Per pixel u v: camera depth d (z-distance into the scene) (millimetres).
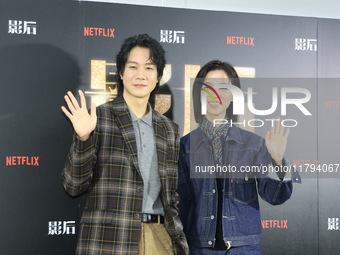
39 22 2777
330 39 3145
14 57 2746
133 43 2473
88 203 2189
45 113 2771
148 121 2369
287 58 3088
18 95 2746
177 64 2947
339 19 3148
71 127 2797
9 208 2719
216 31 3002
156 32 2926
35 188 2750
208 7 3133
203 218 2830
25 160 2744
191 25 2971
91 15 2844
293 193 3053
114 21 2873
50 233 2764
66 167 2143
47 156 2768
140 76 2432
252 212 2896
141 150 2275
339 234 3096
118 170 2189
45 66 2779
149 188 2244
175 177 2369
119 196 2164
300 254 3047
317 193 3080
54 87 2785
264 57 3059
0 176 2713
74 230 2789
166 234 2268
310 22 3121
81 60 2826
